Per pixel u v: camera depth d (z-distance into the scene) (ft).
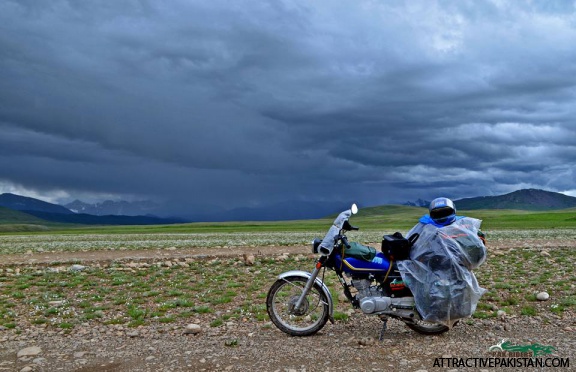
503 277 46.26
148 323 30.94
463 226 25.75
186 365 21.94
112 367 22.00
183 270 58.29
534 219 367.04
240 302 37.27
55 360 23.24
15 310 35.78
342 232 27.09
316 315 28.73
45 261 70.74
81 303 37.42
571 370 20.08
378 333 27.25
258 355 23.17
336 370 20.70
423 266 25.43
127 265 63.93
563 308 32.14
